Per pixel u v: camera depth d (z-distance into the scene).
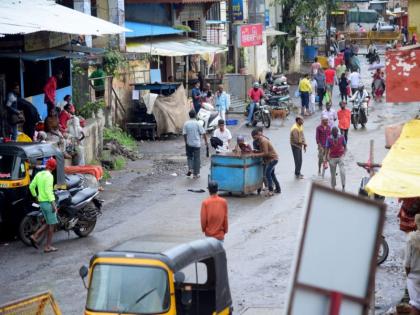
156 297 12.11
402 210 17.64
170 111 38.91
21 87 30.34
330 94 51.41
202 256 12.89
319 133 29.09
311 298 4.12
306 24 69.12
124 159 33.00
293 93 56.59
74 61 35.09
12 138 26.80
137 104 39.44
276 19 64.94
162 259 12.22
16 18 26.44
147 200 26.14
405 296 15.77
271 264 18.80
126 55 39.66
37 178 20.09
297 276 4.12
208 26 54.22
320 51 79.38
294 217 23.44
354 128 40.44
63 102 32.06
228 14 56.44
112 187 28.12
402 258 19.08
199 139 29.66
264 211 24.34
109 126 36.81
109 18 40.88
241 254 19.72
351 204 4.19
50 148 21.31
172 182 28.98
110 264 12.43
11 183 20.72
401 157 14.87
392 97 15.84
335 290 4.12
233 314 15.36
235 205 25.23
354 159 32.38
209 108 40.97
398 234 21.34
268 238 21.14
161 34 45.91
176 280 12.14
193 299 12.88
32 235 20.30
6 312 11.65
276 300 16.27
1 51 29.61
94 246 20.78
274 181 26.75
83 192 21.69
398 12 104.75
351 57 64.56
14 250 20.48
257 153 26.64
